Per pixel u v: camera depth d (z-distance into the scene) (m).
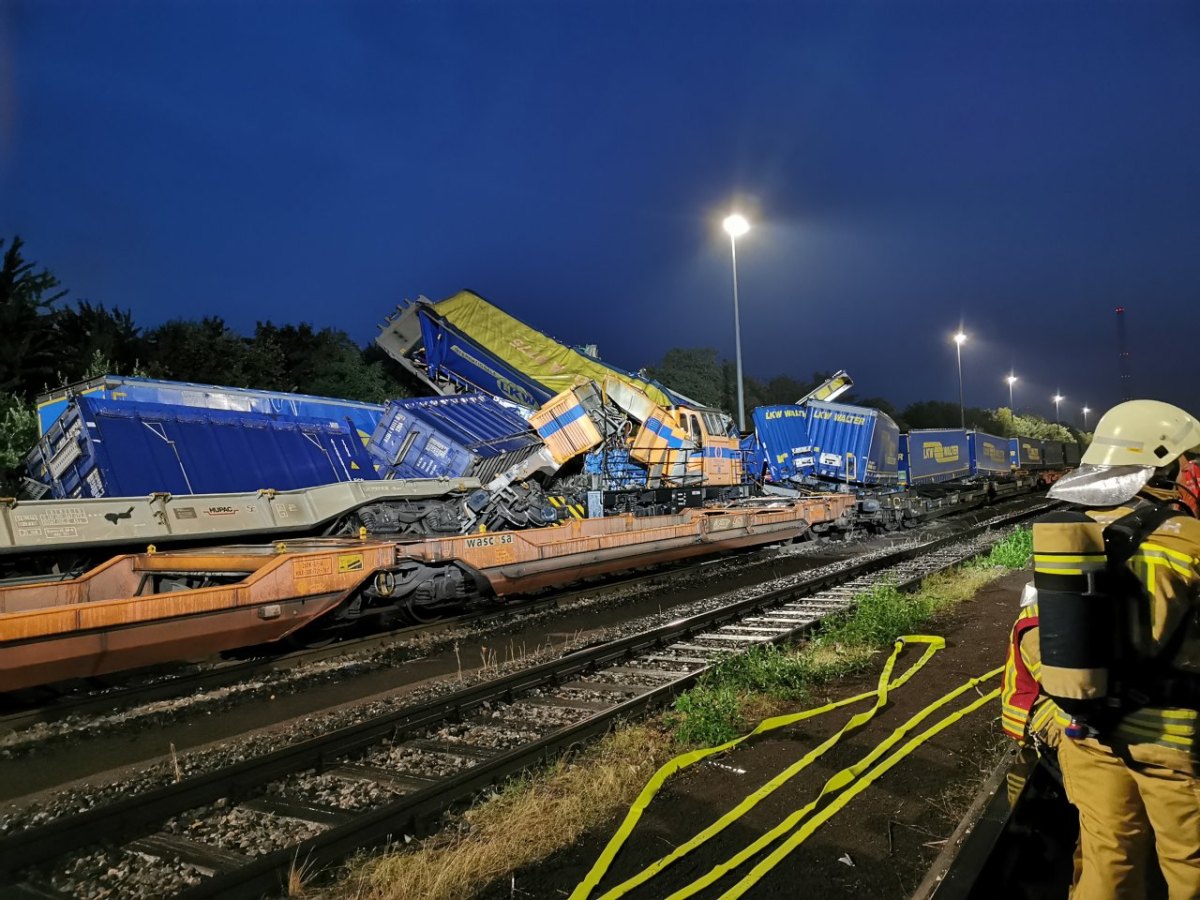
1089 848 2.27
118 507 10.02
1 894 3.64
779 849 3.65
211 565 8.64
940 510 28.95
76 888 3.70
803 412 26.50
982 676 6.46
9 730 6.11
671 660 7.65
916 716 5.52
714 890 3.42
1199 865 2.06
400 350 29.67
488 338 29.98
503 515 14.28
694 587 12.82
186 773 5.16
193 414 14.07
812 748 5.08
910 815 4.07
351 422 16.97
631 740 5.28
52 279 21.83
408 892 3.46
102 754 5.62
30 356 20.75
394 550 9.08
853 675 6.88
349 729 5.31
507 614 10.42
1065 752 2.34
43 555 9.88
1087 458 2.39
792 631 8.32
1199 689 2.05
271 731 6.02
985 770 4.61
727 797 4.38
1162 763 2.06
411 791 4.67
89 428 12.27
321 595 8.25
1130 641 2.07
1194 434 2.27
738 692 6.30
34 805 4.73
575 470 18.22
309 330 31.42
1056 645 2.05
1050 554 2.08
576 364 28.50
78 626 6.39
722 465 21.59
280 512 11.66
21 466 15.57
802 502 19.78
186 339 26.50
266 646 8.48
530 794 4.39
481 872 3.64
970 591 10.94
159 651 6.96
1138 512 2.19
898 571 13.57
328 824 4.28
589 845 3.89
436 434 15.90
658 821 4.11
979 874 2.87
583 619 10.24
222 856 3.94
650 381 27.14
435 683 7.24
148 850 4.03
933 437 30.72
